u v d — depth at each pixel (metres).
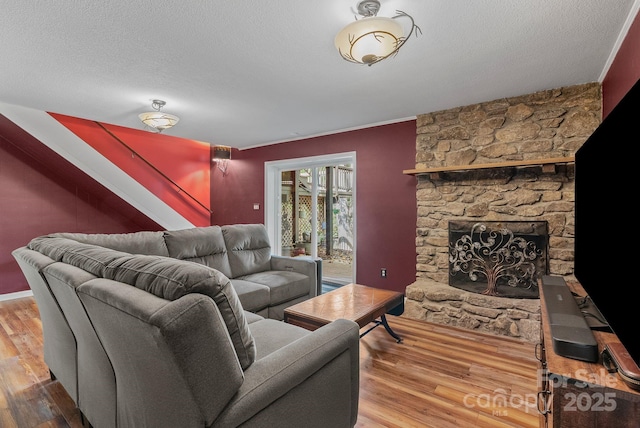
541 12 1.74
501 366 2.33
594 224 1.52
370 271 4.16
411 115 3.76
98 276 1.29
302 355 1.22
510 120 3.12
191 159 5.91
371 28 1.66
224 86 2.85
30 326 3.08
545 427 1.26
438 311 3.20
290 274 3.36
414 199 3.80
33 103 3.35
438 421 1.73
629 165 1.07
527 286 2.96
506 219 3.11
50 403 1.88
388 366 2.33
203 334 0.89
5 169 4.01
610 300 1.22
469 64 2.39
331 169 5.81
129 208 5.05
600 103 2.71
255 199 5.58
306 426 1.22
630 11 1.73
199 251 3.10
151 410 1.07
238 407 0.97
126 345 1.04
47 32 1.96
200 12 1.76
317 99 3.19
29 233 4.21
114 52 2.22
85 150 4.24
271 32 1.96
